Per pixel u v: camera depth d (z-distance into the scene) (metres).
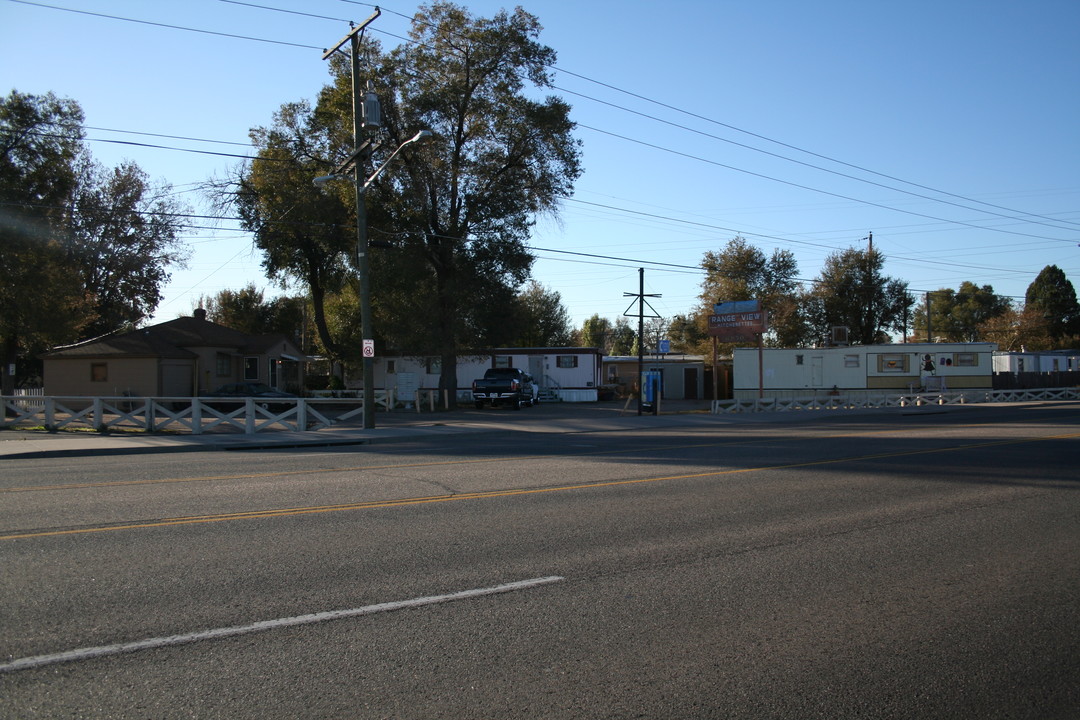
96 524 8.58
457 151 35.62
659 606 5.94
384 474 12.98
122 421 24.47
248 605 5.82
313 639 5.16
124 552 7.33
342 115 33.84
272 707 4.19
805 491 11.29
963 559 7.43
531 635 5.30
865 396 40.84
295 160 40.97
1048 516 9.51
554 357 46.22
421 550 7.54
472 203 35.34
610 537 8.21
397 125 34.28
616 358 57.41
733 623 5.59
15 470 14.07
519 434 24.34
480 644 5.12
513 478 12.51
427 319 34.41
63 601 5.86
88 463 15.34
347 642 5.12
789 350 45.19
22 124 29.95
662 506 10.01
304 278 46.75
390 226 34.69
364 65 34.16
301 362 43.56
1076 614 5.86
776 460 15.13
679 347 82.06
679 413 35.50
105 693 4.34
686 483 12.02
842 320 62.62
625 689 4.47
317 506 9.77
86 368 34.56
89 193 43.75
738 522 9.05
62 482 12.01
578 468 13.92
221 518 8.95
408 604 5.90
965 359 43.59
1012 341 70.31
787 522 9.07
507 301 36.00
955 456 15.70
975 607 6.00
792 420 31.02
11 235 28.67
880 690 4.50
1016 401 42.94
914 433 21.78
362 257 24.61
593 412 35.47
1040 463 14.53
